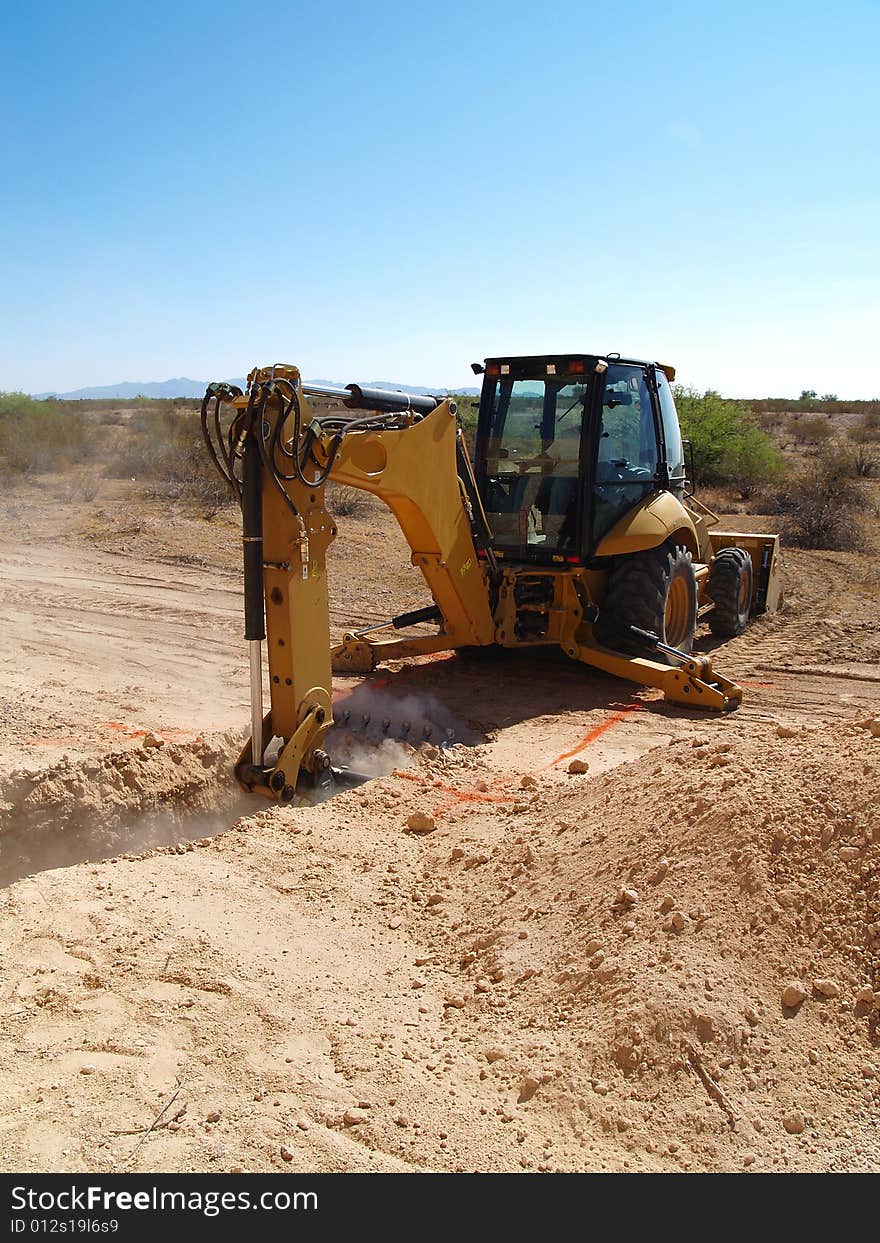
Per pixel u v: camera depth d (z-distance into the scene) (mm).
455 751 6707
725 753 4738
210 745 5762
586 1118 2941
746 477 23750
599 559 8445
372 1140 2807
